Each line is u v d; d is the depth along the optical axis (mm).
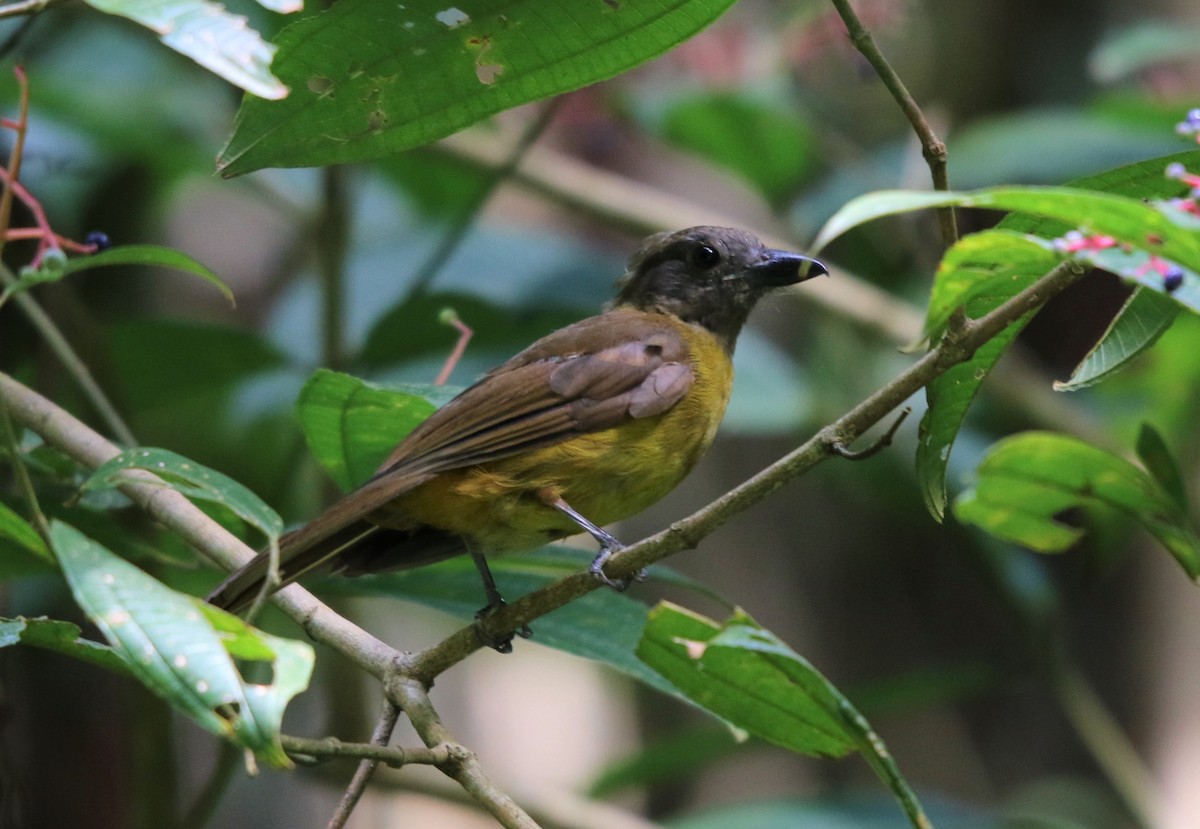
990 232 4352
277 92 4441
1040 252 4441
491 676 17266
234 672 4590
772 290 9031
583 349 7656
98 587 4680
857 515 14531
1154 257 4285
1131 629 13914
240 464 12531
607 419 7379
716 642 5449
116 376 9875
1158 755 13641
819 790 14344
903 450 12023
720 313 8781
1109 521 10008
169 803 9023
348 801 5574
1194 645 13766
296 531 6500
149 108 11984
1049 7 14297
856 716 5539
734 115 12242
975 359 5621
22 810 8289
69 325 9812
